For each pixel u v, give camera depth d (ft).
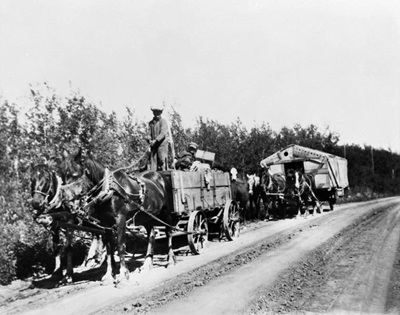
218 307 21.86
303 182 67.87
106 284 27.76
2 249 30.48
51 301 24.31
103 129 42.63
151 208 32.24
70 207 27.32
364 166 169.58
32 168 28.12
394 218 61.36
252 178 70.49
